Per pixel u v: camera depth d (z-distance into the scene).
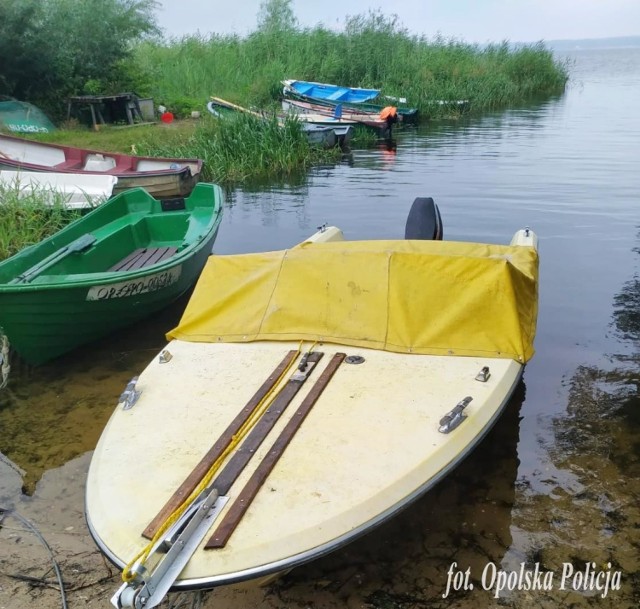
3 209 8.65
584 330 6.28
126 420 3.54
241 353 4.16
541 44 33.16
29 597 3.37
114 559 2.66
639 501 3.89
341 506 2.81
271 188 13.93
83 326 6.11
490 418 3.45
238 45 27.61
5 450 4.68
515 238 6.33
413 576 3.41
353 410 3.46
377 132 20.16
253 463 3.08
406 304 4.18
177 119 21.55
